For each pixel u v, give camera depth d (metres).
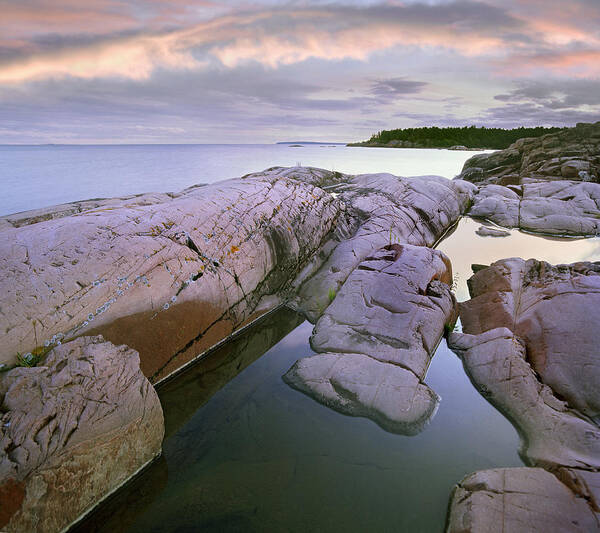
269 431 3.35
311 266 6.31
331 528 2.50
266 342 4.77
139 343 3.72
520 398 3.60
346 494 2.74
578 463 2.78
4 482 2.25
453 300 5.23
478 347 4.32
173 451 3.16
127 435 2.86
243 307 4.96
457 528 2.44
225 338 4.72
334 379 3.92
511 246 8.87
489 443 3.21
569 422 3.21
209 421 3.48
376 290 5.11
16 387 2.67
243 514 2.60
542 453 3.02
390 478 2.88
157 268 4.06
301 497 2.72
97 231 4.03
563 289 4.68
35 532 2.34
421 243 8.26
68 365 2.92
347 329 4.71
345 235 7.30
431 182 11.47
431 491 2.77
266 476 2.90
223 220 5.18
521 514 2.41
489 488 2.63
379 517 2.57
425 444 3.20
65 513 2.50
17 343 3.02
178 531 2.50
